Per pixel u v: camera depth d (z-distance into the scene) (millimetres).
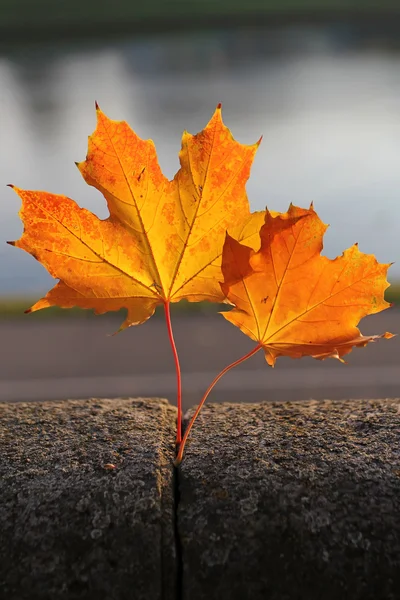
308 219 562
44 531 543
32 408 635
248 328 586
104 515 547
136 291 589
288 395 2119
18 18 12156
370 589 533
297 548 539
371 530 541
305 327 582
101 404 640
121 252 583
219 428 609
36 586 533
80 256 581
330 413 620
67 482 561
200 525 545
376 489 554
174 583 537
